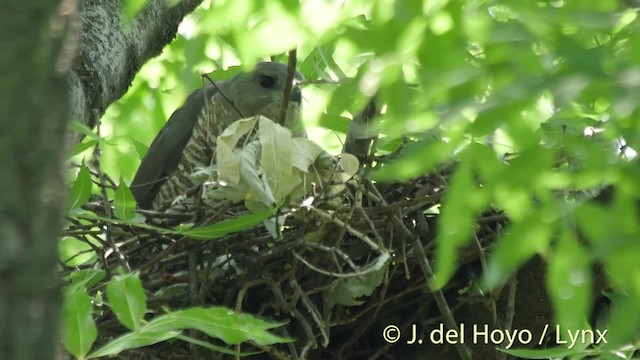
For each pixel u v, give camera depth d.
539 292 8.36
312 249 7.89
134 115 13.45
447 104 4.69
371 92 5.36
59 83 3.09
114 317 7.92
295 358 7.72
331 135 11.44
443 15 5.26
